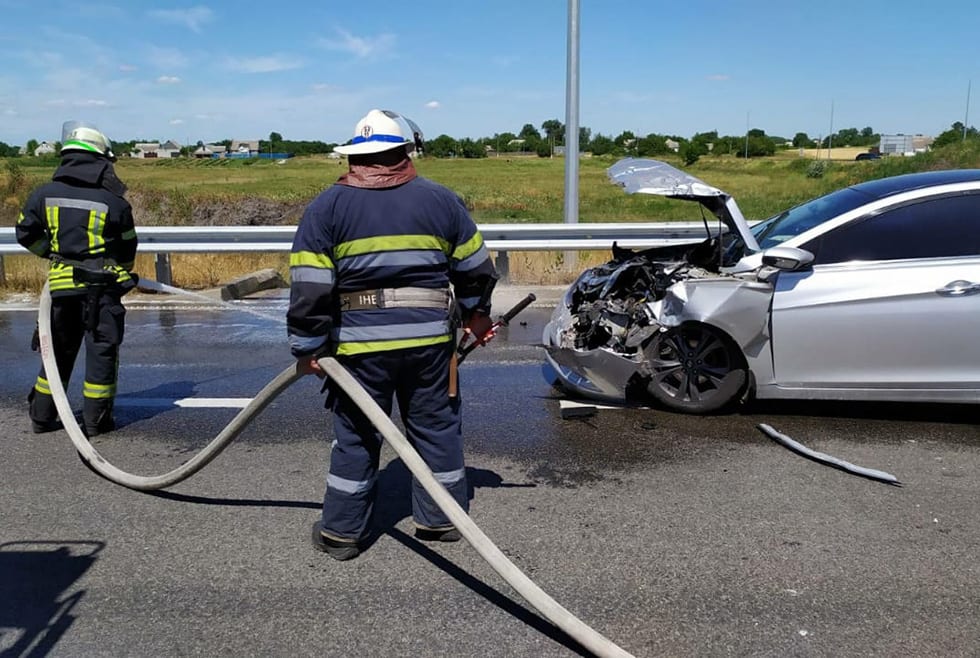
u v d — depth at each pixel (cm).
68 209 496
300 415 556
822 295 507
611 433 516
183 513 404
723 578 338
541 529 382
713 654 287
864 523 387
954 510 401
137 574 345
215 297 1002
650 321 542
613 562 351
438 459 359
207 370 680
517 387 622
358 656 288
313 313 321
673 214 2686
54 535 381
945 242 506
